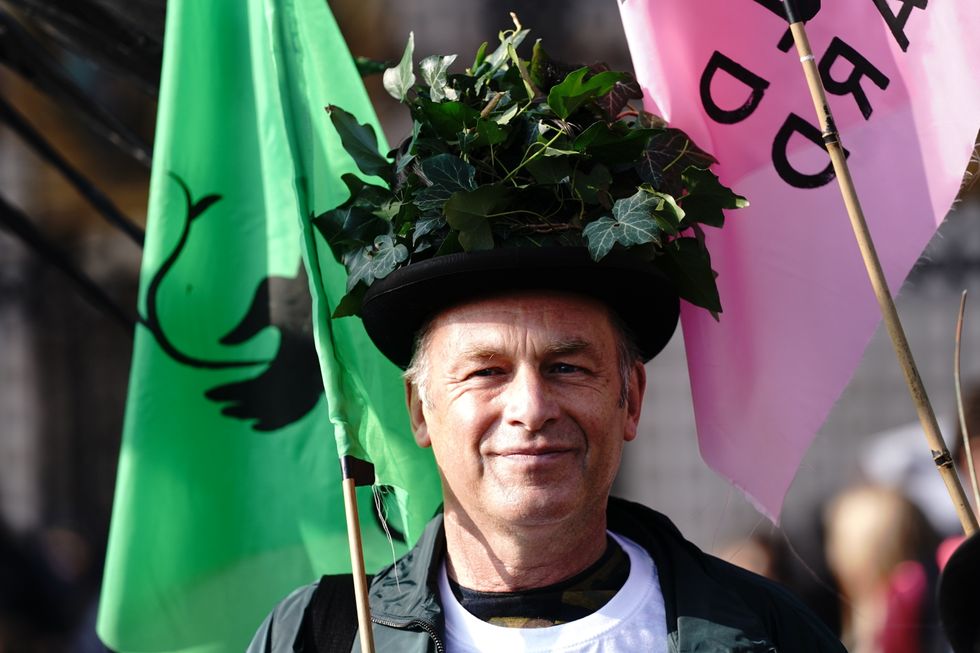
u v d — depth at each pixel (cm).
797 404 402
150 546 429
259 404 439
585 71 358
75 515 1023
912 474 743
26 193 1006
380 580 375
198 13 433
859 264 400
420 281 351
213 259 437
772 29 407
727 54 408
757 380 404
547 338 348
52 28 529
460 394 352
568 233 351
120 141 574
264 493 438
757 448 404
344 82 413
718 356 404
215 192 436
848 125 404
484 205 348
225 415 437
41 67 556
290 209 435
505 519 347
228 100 435
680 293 379
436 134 366
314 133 407
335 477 439
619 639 353
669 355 951
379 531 436
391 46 925
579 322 352
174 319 435
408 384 380
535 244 348
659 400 950
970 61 396
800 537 700
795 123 405
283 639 369
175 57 431
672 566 366
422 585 362
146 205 1012
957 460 639
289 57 397
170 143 432
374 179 407
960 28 397
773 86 407
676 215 354
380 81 922
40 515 1021
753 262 405
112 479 1032
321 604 373
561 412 348
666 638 353
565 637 352
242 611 432
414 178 365
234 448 437
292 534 436
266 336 439
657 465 947
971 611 291
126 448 430
